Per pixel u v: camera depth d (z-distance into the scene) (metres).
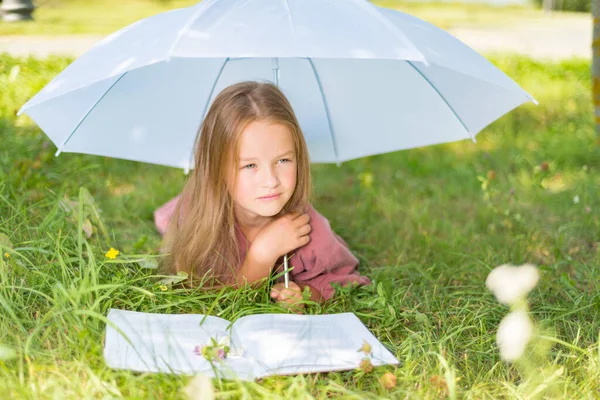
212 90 2.62
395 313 2.20
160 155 2.63
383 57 1.73
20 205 2.66
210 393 1.49
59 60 5.33
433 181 4.12
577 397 1.77
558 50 10.12
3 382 1.60
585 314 2.27
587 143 4.77
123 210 3.21
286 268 2.33
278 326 1.97
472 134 2.46
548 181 4.03
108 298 2.10
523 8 17.89
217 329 1.96
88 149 2.46
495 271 1.75
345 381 1.83
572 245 2.98
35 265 2.28
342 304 2.34
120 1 13.23
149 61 1.76
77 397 1.59
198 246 2.30
